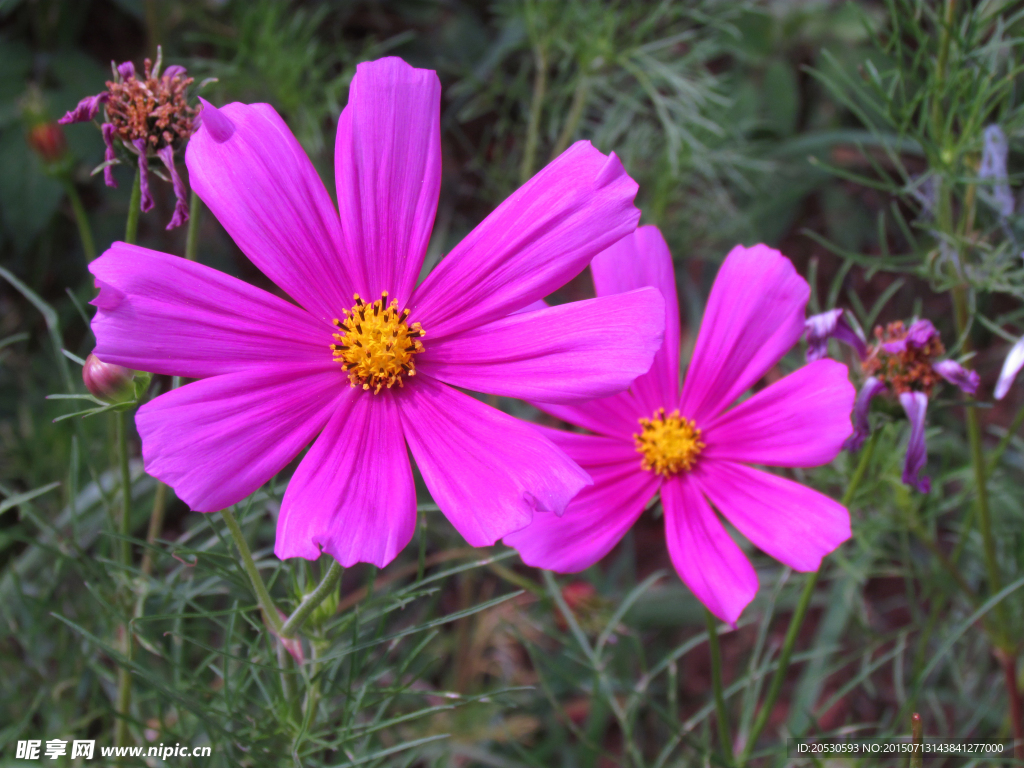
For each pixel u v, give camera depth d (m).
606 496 0.24
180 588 0.26
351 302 0.21
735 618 0.22
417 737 0.31
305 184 0.21
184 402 0.19
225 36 0.38
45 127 0.29
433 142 0.21
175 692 0.22
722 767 0.25
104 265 0.19
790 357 0.33
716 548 0.23
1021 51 0.29
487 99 0.37
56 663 0.30
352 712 0.23
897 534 0.38
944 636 0.32
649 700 0.26
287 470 0.29
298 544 0.19
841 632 0.33
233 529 0.21
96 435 0.33
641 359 0.20
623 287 0.24
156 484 0.31
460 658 0.33
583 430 0.36
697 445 0.24
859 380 0.25
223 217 0.21
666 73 0.34
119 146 0.22
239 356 0.20
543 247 0.21
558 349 0.20
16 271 0.38
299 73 0.34
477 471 0.20
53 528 0.25
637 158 0.38
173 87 0.22
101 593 0.25
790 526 0.23
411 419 0.21
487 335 0.21
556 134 0.37
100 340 0.19
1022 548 0.31
